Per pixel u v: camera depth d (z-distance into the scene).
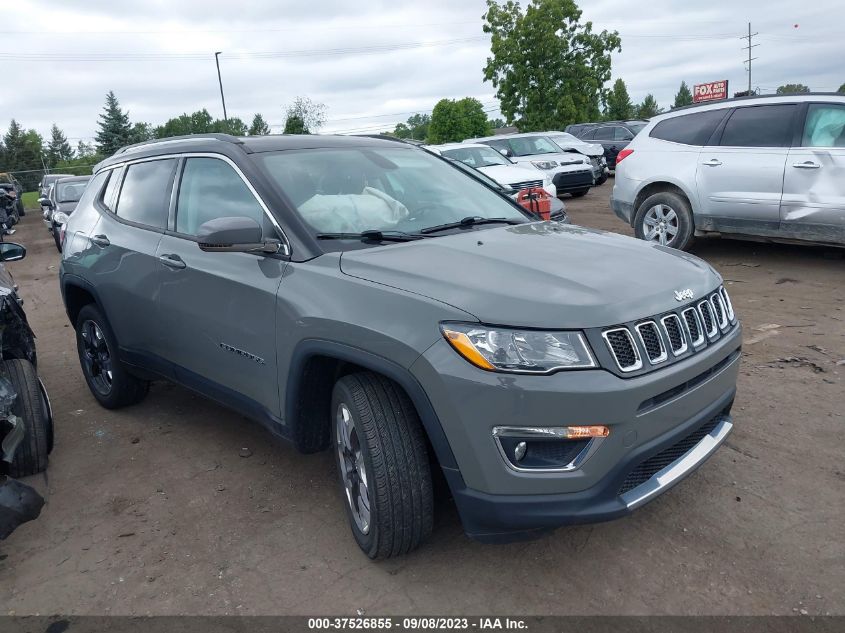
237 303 3.47
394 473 2.80
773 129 7.84
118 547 3.36
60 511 3.73
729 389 3.18
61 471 4.18
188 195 4.03
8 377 3.98
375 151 4.16
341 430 3.09
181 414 4.96
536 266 2.94
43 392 4.22
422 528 2.90
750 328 6.04
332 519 3.47
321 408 3.33
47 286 11.26
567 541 3.17
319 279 3.10
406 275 2.90
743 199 8.00
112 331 4.65
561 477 2.54
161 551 3.30
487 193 4.26
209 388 3.89
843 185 7.30
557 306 2.61
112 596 2.99
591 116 36.50
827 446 3.90
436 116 49.00
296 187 3.57
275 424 3.42
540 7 34.56
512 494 2.57
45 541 3.46
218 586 3.01
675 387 2.74
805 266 8.09
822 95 7.60
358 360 2.84
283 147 3.87
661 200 8.76
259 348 3.38
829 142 7.43
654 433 2.67
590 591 2.84
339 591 2.92
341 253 3.19
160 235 4.14
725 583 2.84
